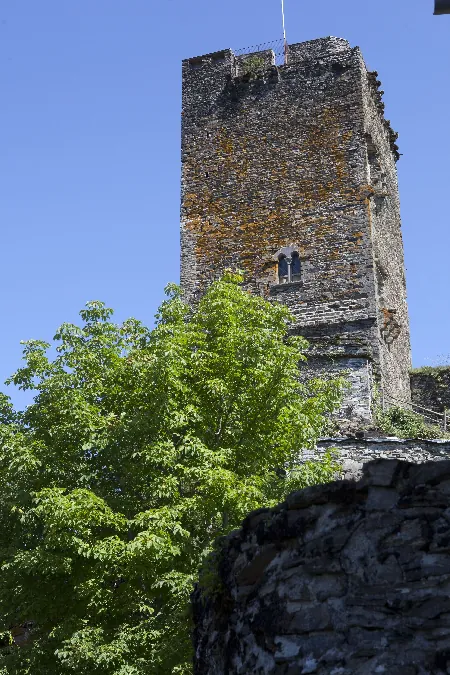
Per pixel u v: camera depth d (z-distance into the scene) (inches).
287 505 299.7
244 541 318.3
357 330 1071.6
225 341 734.5
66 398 676.1
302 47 1214.9
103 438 665.0
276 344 724.7
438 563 266.1
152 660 554.9
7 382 718.5
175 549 575.5
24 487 664.4
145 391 682.8
